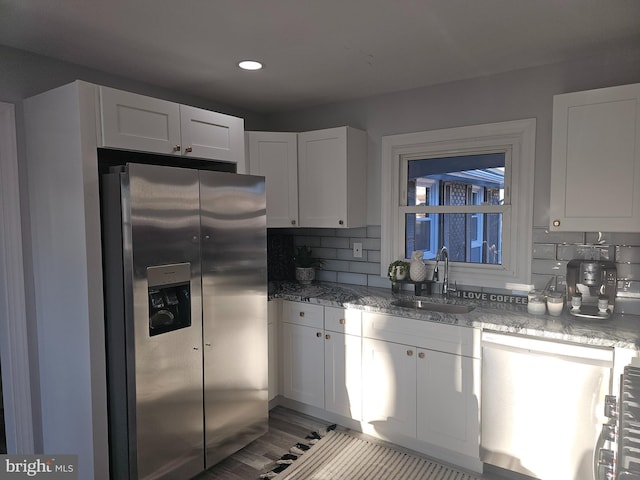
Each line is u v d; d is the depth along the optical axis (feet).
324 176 11.07
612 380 6.88
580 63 8.57
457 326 8.23
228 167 9.60
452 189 10.49
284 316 10.74
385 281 11.38
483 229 10.11
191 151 8.27
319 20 6.80
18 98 7.82
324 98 11.36
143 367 7.02
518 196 9.49
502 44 7.81
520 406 7.61
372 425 9.55
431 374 8.59
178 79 9.67
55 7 6.29
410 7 6.39
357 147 11.05
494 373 7.82
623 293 8.38
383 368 9.21
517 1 6.21
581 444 7.11
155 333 7.17
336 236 12.19
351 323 9.60
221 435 8.43
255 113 12.80
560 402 7.24
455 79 9.87
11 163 7.67
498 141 9.67
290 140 11.35
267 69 9.06
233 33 7.25
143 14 6.54
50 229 7.45
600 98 7.53
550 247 9.09
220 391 8.35
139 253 6.85
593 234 8.58
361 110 11.43
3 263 7.67
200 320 7.88
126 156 8.41
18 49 7.81
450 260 10.61
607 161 7.54
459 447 8.33
